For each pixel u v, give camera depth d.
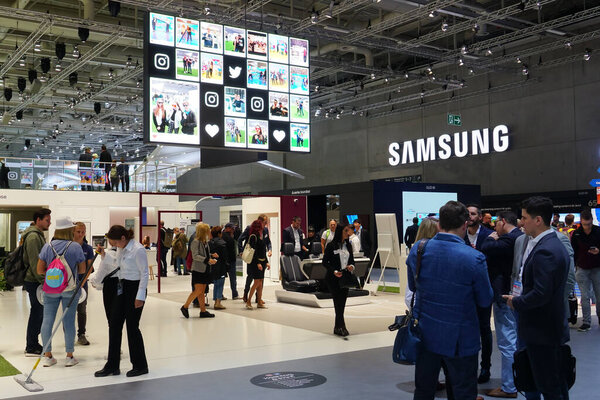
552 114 20.41
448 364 3.33
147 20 9.31
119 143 34.06
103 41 17.11
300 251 13.97
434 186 21.19
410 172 25.16
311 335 7.82
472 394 3.29
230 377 5.55
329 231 13.20
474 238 5.36
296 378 5.47
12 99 26.05
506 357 4.76
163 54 9.41
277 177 31.30
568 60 19.30
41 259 6.26
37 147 36.91
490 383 5.21
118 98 25.17
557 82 20.28
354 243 12.88
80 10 17.64
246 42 10.30
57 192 17.98
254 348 6.98
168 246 18.44
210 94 9.84
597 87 19.22
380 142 26.33
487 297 3.26
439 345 3.25
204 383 5.33
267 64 10.52
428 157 24.09
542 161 20.66
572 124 19.86
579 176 19.64
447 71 23.48
